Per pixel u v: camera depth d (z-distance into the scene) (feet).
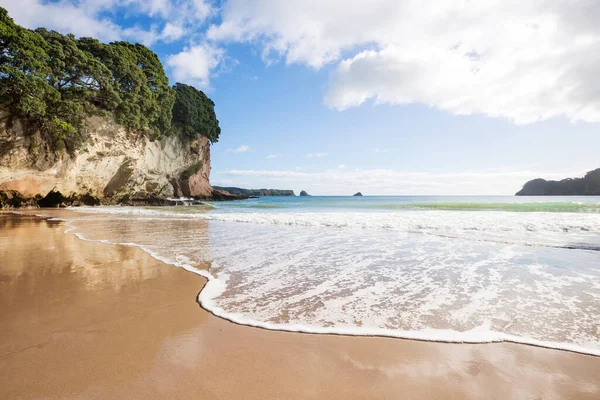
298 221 41.19
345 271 15.81
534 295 11.91
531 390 6.12
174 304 10.98
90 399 5.74
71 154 87.30
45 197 89.56
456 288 12.88
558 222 36.52
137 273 15.37
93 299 11.45
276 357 7.39
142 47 114.42
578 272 15.44
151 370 6.77
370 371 6.82
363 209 78.33
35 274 15.10
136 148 108.88
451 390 6.14
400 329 8.98
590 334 8.60
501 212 56.08
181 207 104.12
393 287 13.06
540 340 8.28
